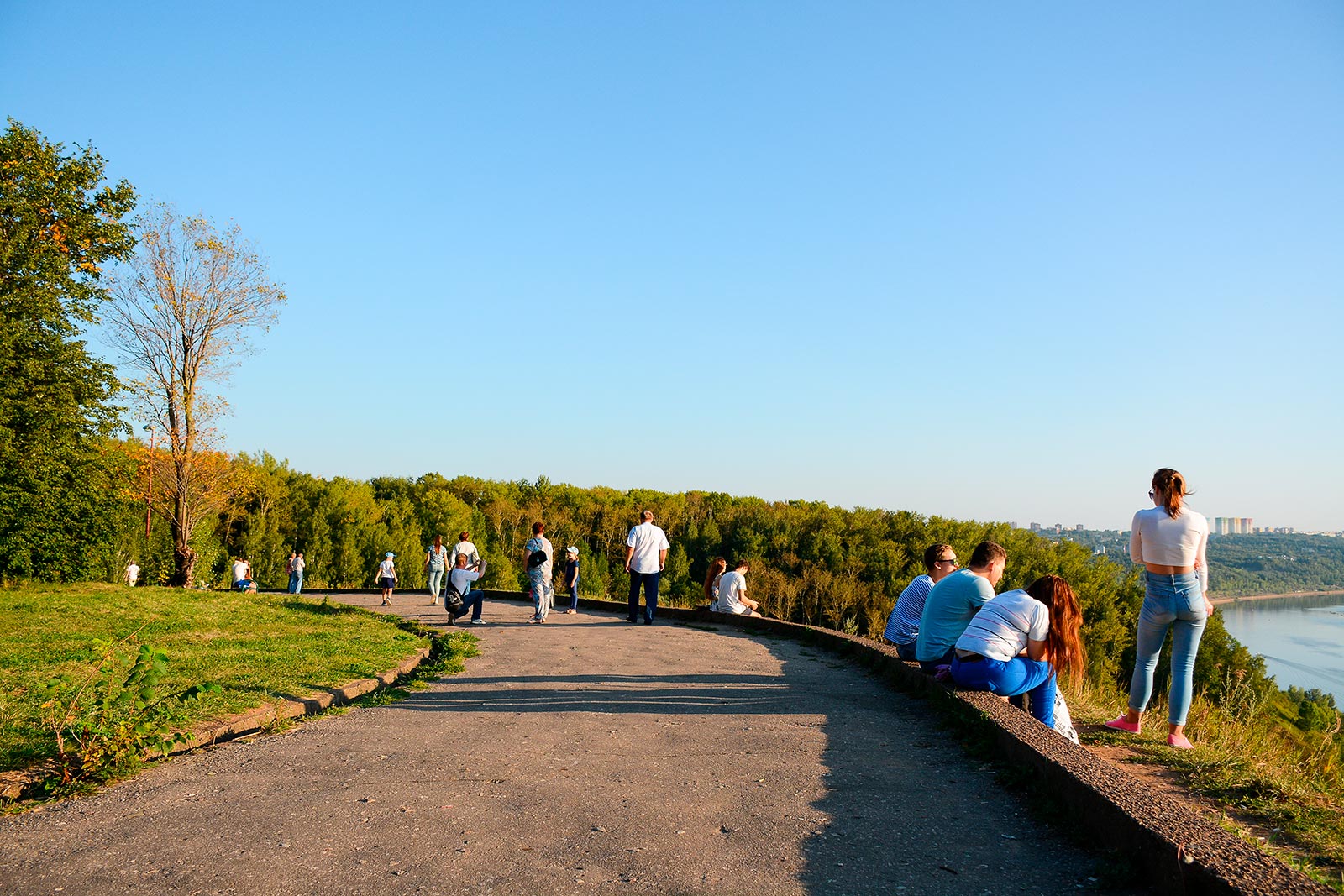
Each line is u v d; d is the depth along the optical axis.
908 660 8.43
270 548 72.25
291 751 5.67
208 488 34.16
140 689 5.14
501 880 3.37
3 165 23.17
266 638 11.81
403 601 23.36
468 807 4.37
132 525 34.31
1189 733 6.56
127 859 3.59
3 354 21.31
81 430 23.94
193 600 17.41
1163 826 3.32
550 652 11.02
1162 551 6.20
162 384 32.28
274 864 3.54
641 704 7.43
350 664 9.34
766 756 5.49
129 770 4.98
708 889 3.28
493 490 103.62
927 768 5.18
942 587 7.30
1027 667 6.15
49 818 4.17
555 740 6.00
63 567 22.62
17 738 5.31
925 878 3.41
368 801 4.47
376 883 3.33
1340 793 5.02
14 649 9.59
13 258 22.62
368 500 86.94
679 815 4.24
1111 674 56.66
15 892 3.22
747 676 8.97
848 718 6.73
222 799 4.50
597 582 79.19
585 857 3.64
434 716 6.93
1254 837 4.10
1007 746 5.09
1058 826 4.01
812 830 4.02
